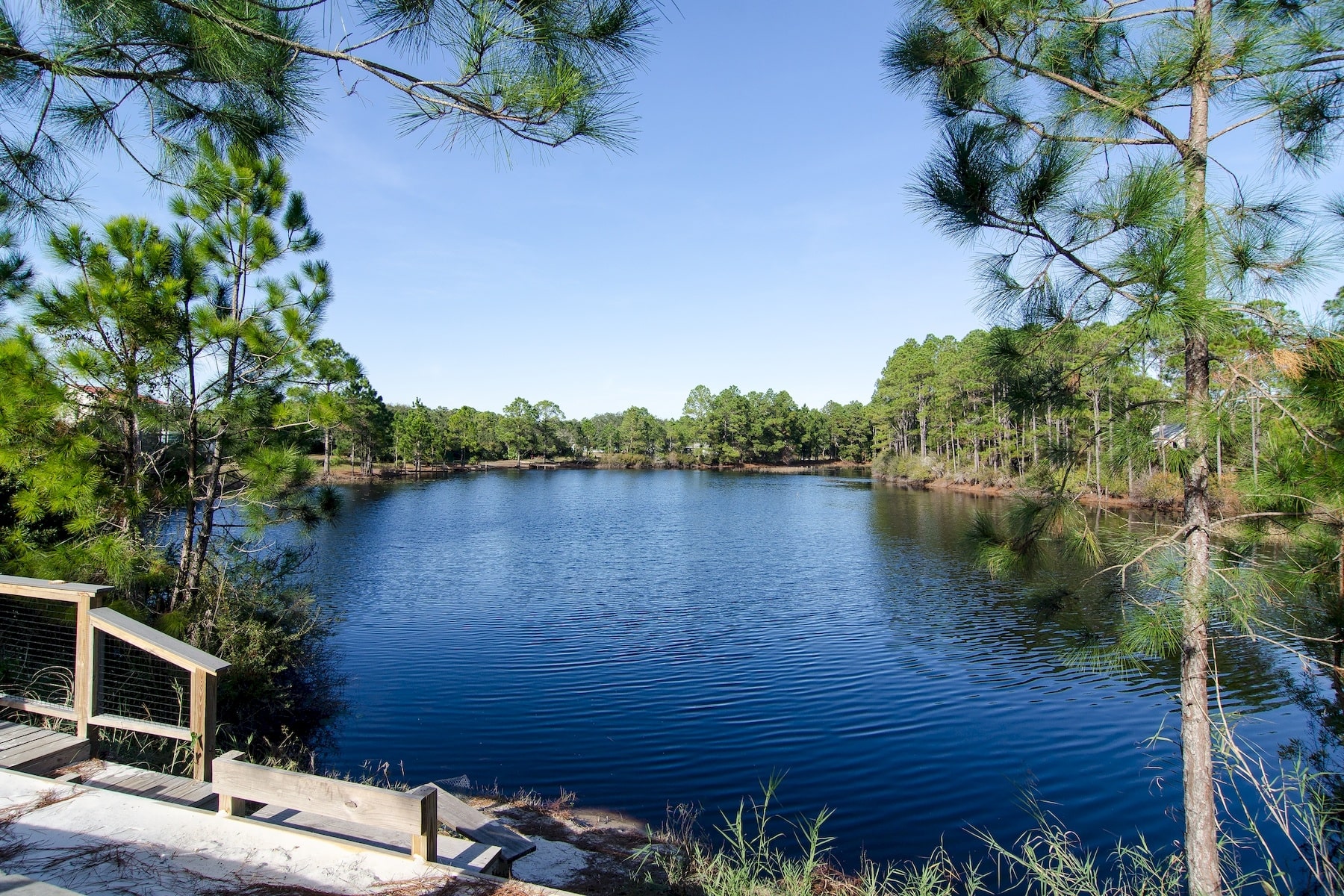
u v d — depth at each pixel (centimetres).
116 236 727
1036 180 345
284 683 950
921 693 1041
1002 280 394
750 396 10056
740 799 730
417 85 260
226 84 293
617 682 1088
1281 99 374
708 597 1712
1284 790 466
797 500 4528
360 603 1631
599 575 2005
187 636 759
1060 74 420
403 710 965
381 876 284
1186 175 346
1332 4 348
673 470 9106
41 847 292
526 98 246
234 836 309
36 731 414
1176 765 792
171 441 837
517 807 675
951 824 686
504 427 9938
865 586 1839
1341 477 336
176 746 516
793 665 1180
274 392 848
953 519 3259
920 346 6606
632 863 541
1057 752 841
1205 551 376
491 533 2925
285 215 858
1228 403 344
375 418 5831
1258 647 1181
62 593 409
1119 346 371
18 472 654
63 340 702
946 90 414
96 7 250
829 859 616
